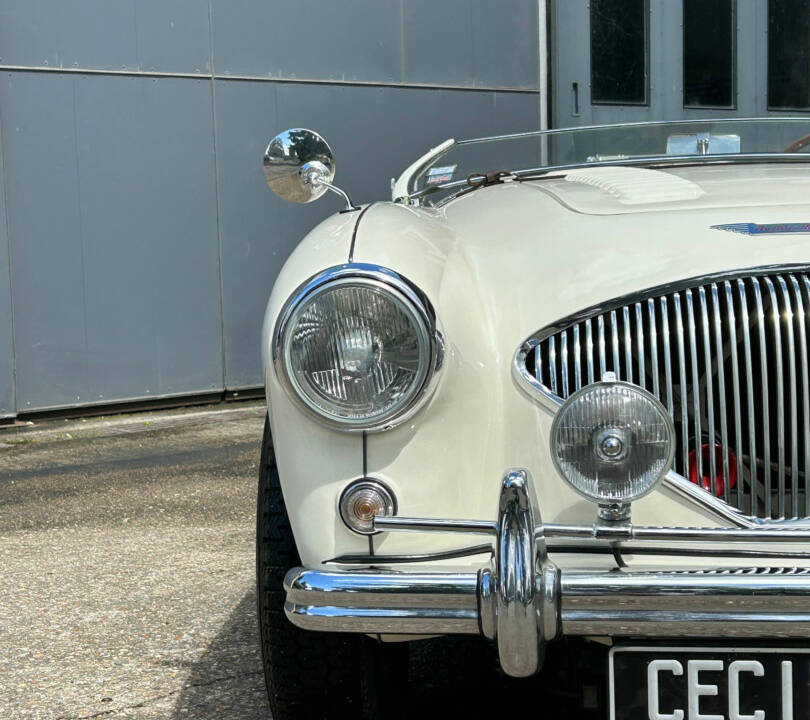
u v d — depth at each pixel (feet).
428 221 7.22
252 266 22.65
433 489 6.06
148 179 21.39
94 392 21.18
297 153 8.11
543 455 6.14
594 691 6.45
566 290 6.38
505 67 24.98
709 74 27.27
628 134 10.50
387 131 23.75
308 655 6.83
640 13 26.37
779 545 5.74
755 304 6.15
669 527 5.44
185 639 9.36
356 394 5.92
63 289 20.72
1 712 7.95
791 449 6.01
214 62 21.83
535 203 7.75
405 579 5.59
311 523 6.09
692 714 5.58
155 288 21.63
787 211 6.77
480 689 8.30
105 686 8.39
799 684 5.51
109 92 20.86
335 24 22.93
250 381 22.85
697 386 6.08
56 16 20.27
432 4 23.95
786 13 27.91
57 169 20.51
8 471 16.75
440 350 5.94
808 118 10.53
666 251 6.44
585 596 5.36
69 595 10.62
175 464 16.97
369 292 5.88
